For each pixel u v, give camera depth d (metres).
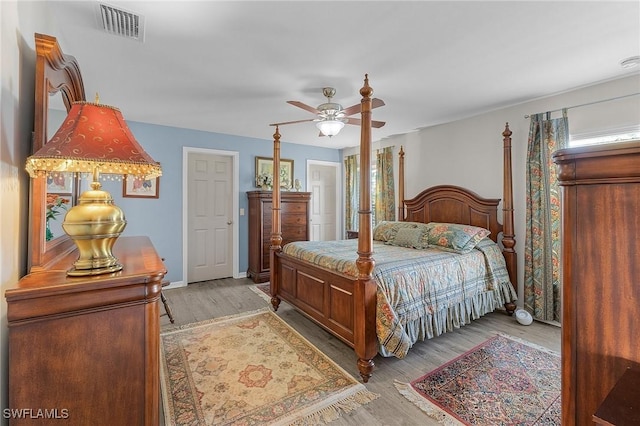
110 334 1.02
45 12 1.51
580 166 0.83
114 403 1.03
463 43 2.03
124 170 1.18
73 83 1.70
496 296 3.07
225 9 1.65
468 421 1.67
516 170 3.31
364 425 1.65
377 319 2.13
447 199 3.88
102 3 1.58
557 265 2.95
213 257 4.73
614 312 0.78
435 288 2.54
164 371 2.16
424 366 2.24
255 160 4.97
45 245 1.31
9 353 0.89
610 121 2.65
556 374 2.13
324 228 6.05
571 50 2.14
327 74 2.50
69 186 1.88
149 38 1.95
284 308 3.50
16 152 1.11
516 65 2.37
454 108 3.42
